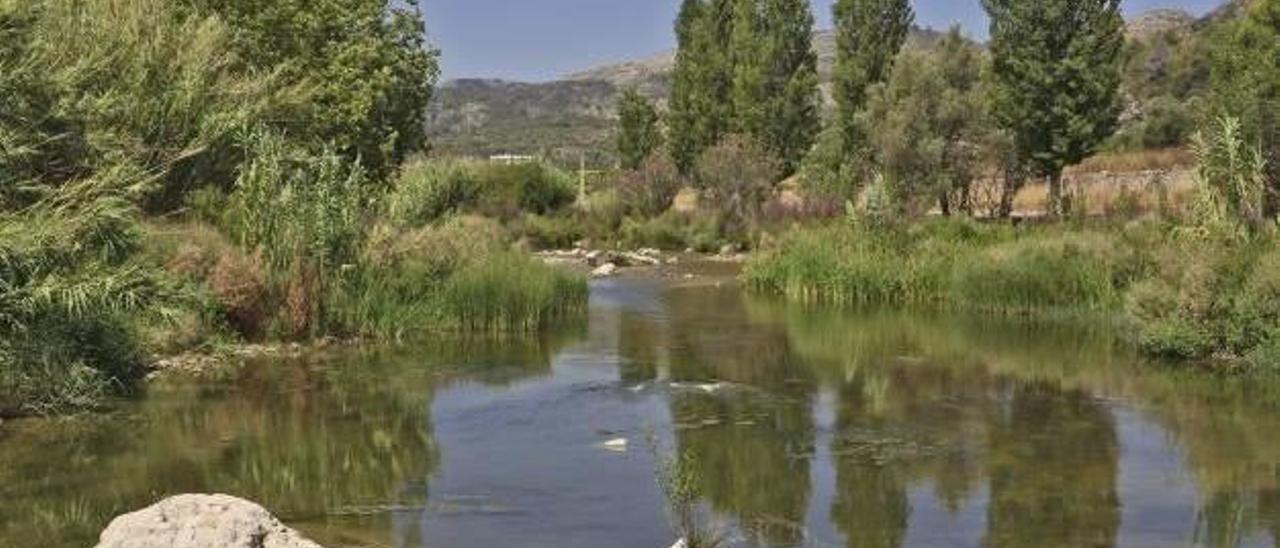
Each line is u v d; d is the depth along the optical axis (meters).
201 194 21.34
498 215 42.56
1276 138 23.42
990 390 14.81
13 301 13.09
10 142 14.41
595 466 10.99
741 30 51.94
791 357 17.62
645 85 161.62
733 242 40.06
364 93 27.89
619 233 42.25
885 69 44.91
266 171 19.14
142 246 16.45
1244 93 25.58
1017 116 34.31
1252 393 14.42
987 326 20.92
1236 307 16.64
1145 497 9.85
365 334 19.08
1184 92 59.69
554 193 46.94
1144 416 13.14
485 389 14.98
